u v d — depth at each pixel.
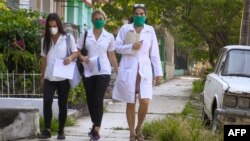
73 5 58.03
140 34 20.89
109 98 41.12
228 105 23.39
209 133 21.45
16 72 29.09
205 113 28.27
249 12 38.16
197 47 60.31
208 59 58.81
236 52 27.25
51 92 21.67
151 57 21.12
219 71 26.80
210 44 54.06
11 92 28.58
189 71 120.88
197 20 52.09
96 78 21.81
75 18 59.53
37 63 29.34
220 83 24.52
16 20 29.44
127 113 21.14
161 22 55.34
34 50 29.88
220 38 53.44
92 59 21.73
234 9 50.47
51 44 21.69
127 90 20.67
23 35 29.36
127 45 20.66
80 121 28.41
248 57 27.02
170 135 21.39
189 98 50.34
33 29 29.77
